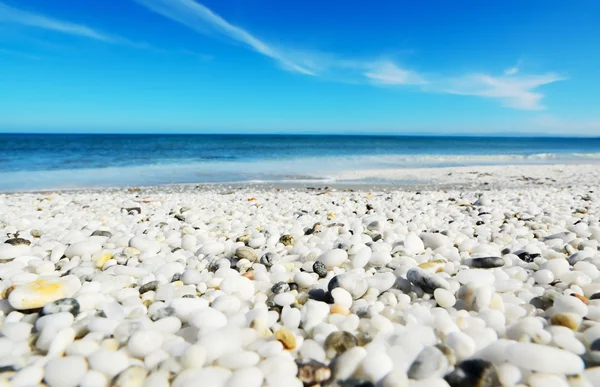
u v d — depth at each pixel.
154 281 0.29
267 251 0.40
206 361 0.18
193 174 1.68
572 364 0.16
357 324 0.22
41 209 0.79
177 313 0.22
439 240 0.41
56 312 0.22
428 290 0.27
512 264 0.35
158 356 0.18
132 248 0.39
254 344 0.19
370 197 0.99
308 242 0.44
